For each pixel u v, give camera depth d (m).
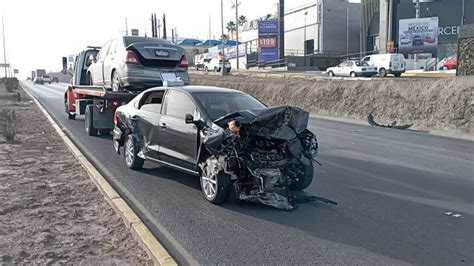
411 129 17.42
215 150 6.66
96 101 13.88
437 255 5.01
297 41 82.12
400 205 6.91
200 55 84.69
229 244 5.36
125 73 12.38
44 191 7.55
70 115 19.17
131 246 5.22
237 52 67.00
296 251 5.14
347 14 76.94
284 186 6.90
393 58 38.50
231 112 7.47
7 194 7.32
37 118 19.70
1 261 4.79
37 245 5.23
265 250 5.18
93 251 5.08
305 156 7.11
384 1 62.75
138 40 13.00
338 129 17.14
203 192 7.18
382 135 15.45
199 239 5.51
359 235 5.63
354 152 11.78
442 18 60.22
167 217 6.34
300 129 6.92
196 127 7.31
